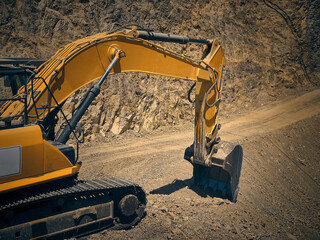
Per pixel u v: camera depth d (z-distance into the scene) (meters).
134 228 8.43
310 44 38.25
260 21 37.59
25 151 6.51
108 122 22.44
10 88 7.74
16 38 22.62
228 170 11.49
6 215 6.42
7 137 6.28
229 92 31.61
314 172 21.98
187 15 31.25
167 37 10.01
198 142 11.45
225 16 34.78
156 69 9.86
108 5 26.61
